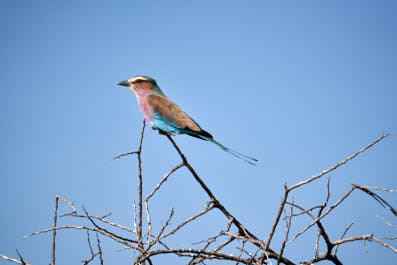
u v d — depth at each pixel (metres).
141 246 9.30
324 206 8.36
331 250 9.23
